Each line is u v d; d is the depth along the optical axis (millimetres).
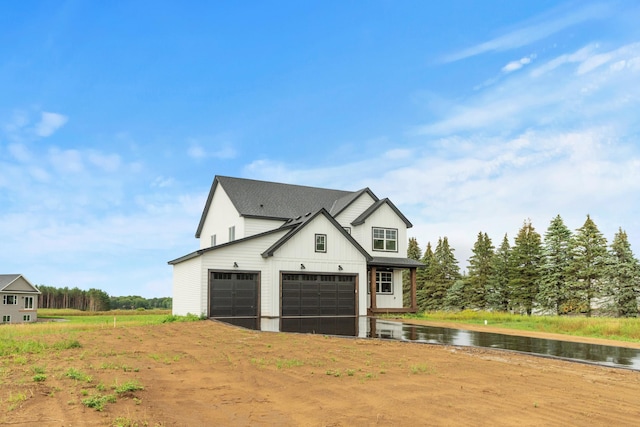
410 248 62969
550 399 8039
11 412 6527
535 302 44500
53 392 7699
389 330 20031
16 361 10805
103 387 7996
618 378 10133
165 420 6535
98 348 13383
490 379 9633
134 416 6594
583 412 7273
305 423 6586
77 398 7375
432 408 7320
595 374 10539
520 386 9031
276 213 31078
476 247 51875
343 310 28109
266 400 7793
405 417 6852
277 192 33531
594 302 39812
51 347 13297
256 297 26047
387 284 33031
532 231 45938
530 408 7430
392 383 9031
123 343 14672
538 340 16797
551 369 11031
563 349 14414
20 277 52875
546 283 42438
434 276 57000
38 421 6129
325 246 27828
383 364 11094
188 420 6637
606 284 38406
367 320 25562
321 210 27656
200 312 24625
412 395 8102
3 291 50781
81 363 10688
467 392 8406
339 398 7902
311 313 27094
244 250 25984
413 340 16094
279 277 26375
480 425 6559
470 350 13969
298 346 14047
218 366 10734
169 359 11516
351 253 28609
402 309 31891
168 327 20078
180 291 28344
